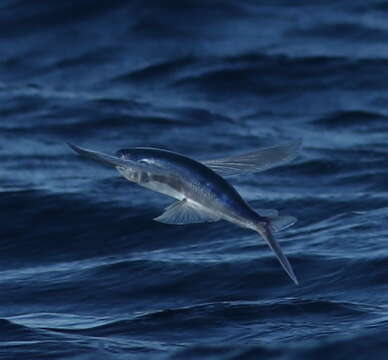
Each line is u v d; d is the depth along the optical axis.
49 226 44.06
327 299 33.28
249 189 48.16
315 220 43.41
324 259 36.41
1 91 67.25
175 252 39.84
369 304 32.53
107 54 75.56
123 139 58.78
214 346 28.53
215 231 41.53
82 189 47.94
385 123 60.94
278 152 21.61
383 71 68.75
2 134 58.78
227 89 67.44
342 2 83.06
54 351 29.50
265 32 78.12
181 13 80.06
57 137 58.72
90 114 61.72
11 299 35.50
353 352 27.00
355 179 49.50
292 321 31.14
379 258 35.84
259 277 35.59
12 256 41.41
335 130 60.09
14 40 78.50
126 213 44.84
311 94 66.31
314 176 50.03
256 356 27.42
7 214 45.31
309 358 27.05
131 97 66.38
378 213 42.09
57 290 36.03
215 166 21.64
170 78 69.75
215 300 34.25
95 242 42.38
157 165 21.05
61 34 78.88
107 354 29.05
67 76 72.50
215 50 74.81
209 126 60.56
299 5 82.69
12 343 30.31
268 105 65.06
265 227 21.03
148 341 30.22
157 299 34.72
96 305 34.50
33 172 52.28
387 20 79.81
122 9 80.75
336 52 73.31
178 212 21.11
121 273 36.88
